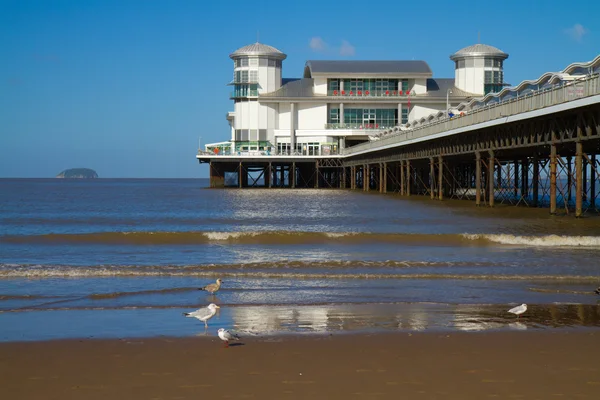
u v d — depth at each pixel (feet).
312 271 68.54
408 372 35.04
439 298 54.90
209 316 43.32
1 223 138.72
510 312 47.39
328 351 38.75
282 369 35.55
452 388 32.71
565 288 59.67
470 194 262.26
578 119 112.98
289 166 376.07
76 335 42.22
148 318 47.11
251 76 363.76
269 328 44.11
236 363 36.58
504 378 34.06
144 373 34.99
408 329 43.73
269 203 220.43
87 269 68.28
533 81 152.76
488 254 82.38
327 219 146.00
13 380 33.99
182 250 87.97
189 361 36.91
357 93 367.04
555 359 37.11
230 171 394.11
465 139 175.11
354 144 390.01
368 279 64.49
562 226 116.26
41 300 53.67
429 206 183.42
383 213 161.89
